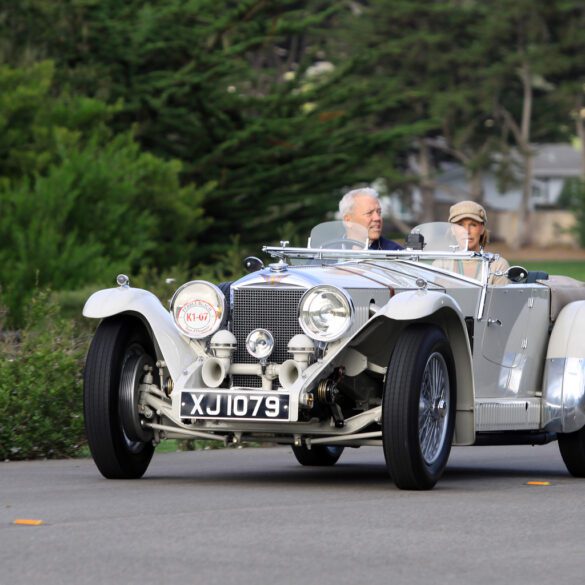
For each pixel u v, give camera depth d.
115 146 78.19
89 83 87.25
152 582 12.95
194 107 88.62
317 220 94.69
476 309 22.59
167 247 79.19
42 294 31.70
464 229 23.95
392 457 20.06
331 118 93.06
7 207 66.19
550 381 23.92
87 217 68.75
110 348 21.33
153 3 90.19
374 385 21.97
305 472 24.30
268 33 91.06
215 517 17.09
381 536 15.77
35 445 27.02
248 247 93.00
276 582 13.02
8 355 29.58
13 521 16.66
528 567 14.00
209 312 21.02
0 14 86.88
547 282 25.94
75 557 14.16
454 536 15.89
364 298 21.12
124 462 21.56
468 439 21.67
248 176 89.88
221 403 20.42
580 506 19.03
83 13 87.00
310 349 20.47
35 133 78.31
